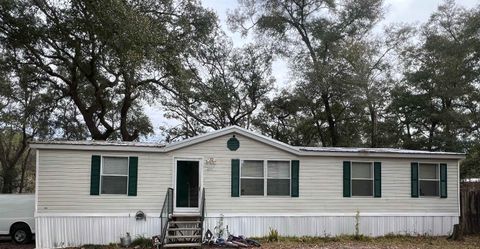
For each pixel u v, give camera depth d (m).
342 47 34.94
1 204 17.81
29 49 23.53
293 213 18.61
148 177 17.45
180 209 17.59
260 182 18.44
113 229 16.98
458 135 36.12
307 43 37.19
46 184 16.62
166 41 24.64
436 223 20.19
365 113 38.75
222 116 35.41
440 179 20.42
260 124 38.09
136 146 17.22
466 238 19.61
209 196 17.84
